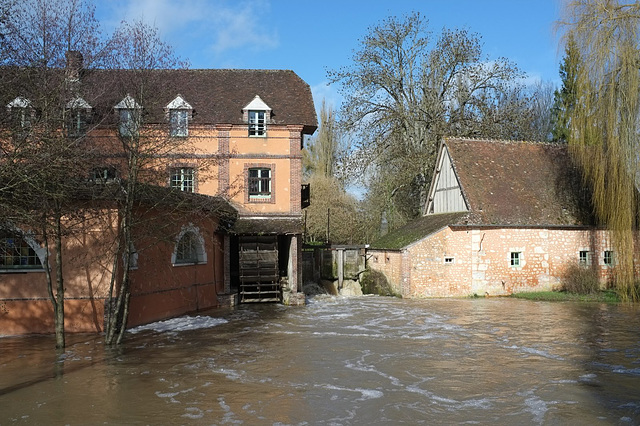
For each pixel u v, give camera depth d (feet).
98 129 43.09
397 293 85.97
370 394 32.35
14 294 48.88
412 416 28.50
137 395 31.89
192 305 65.98
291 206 78.89
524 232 84.79
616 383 34.58
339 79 115.34
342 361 40.81
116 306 45.60
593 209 86.12
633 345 46.34
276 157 78.95
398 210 125.49
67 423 27.20
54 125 37.47
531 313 65.67
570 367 38.78
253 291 79.41
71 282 49.60
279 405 30.25
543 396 31.86
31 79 38.24
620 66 67.21
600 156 71.77
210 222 71.10
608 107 68.49
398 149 111.65
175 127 47.65
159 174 46.01
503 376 36.40
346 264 100.94
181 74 50.37
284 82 86.74
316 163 158.30
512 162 94.32
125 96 43.70
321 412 29.12
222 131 78.07
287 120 79.51
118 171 45.32
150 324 56.03
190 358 41.45
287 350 44.73
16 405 29.89
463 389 33.37
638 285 76.02
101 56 43.09
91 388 33.17
